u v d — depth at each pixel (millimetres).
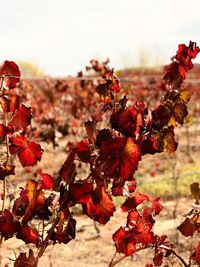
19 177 5555
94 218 1245
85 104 6508
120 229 1498
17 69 1628
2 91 1608
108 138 1302
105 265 3725
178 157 7891
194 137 9484
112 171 1206
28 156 1561
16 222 1450
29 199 1421
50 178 1408
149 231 1546
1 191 2771
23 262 1421
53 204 1404
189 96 1506
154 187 5555
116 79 1773
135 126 1225
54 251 3975
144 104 1357
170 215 4727
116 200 5133
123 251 1501
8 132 1569
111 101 1759
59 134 5391
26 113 1613
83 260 3803
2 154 1750
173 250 1699
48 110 7520
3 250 3805
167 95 1521
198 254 1684
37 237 1456
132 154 1198
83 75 6055
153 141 1378
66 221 1410
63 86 7867
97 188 1233
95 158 1270
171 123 1475
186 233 1688
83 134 7023
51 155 6707
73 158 1269
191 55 1569
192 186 1700
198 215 1684
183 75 1565
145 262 3627
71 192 1241
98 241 4254
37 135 5215
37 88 10273
